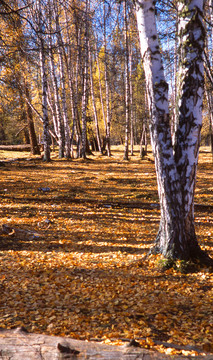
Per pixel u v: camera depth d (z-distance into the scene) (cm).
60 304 462
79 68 2905
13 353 276
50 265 624
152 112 548
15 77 1248
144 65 550
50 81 3072
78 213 1081
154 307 446
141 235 846
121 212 1124
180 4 545
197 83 542
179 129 560
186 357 271
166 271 556
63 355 268
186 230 579
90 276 569
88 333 373
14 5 924
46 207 1141
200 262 572
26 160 2558
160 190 578
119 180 1784
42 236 834
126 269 588
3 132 4338
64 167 2238
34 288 519
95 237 829
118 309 443
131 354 269
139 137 5294
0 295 490
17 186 1513
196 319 412
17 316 426
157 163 565
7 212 1047
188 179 561
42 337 299
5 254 691
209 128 2781
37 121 3516
